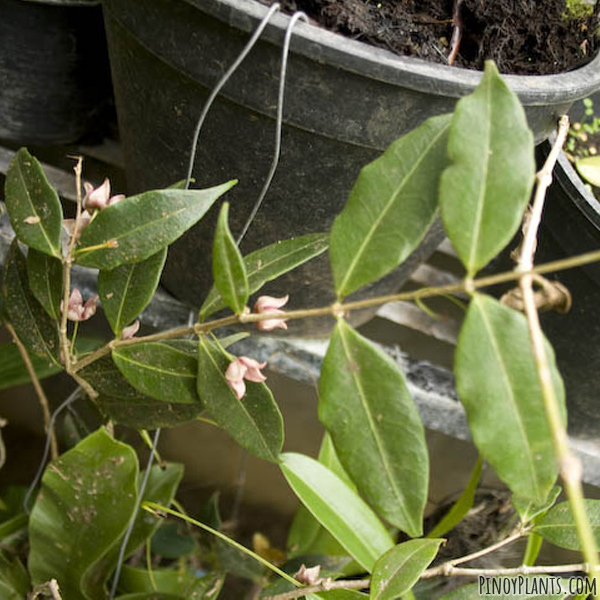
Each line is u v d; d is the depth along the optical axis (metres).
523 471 0.56
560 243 0.82
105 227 0.64
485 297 0.56
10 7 0.95
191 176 0.77
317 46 0.68
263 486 1.22
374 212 0.58
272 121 0.72
